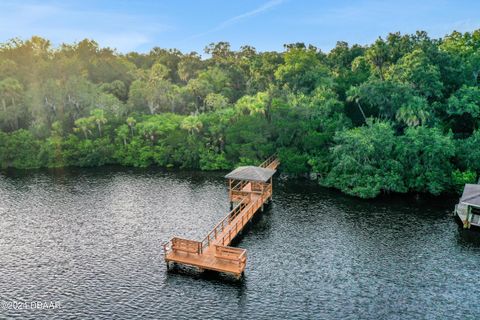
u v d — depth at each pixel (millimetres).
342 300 27656
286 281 30266
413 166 51219
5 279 30984
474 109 55156
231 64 108688
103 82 108250
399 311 26344
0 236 39344
